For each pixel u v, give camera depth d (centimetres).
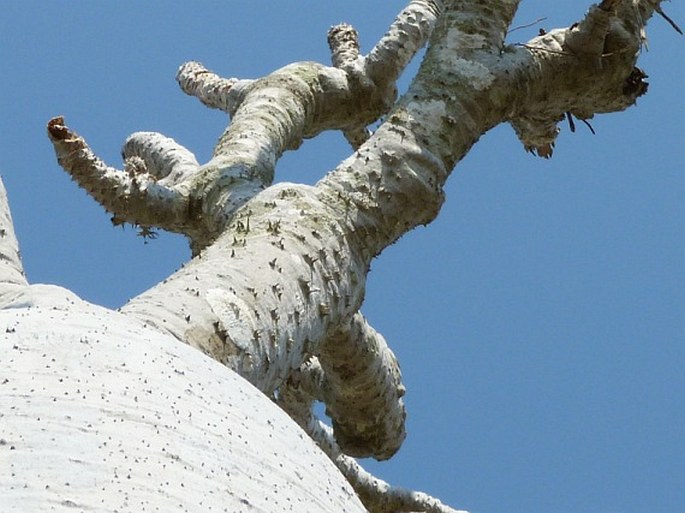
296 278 1007
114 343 683
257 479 621
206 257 1001
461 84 1271
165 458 595
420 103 1242
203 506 573
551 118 1448
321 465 694
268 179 1455
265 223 1059
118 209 1315
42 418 596
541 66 1359
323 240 1065
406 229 1177
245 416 679
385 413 1457
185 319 885
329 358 1381
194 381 683
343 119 1673
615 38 1392
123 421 612
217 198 1377
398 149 1184
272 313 954
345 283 1075
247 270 973
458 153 1239
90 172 1279
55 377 634
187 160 1748
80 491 550
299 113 1600
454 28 1326
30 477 550
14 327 675
